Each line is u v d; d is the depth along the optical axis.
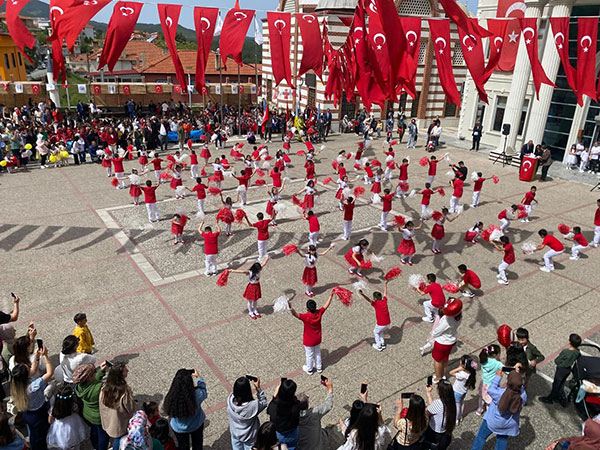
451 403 5.79
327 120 31.23
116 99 36.53
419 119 35.94
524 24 13.77
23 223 15.56
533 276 12.86
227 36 12.42
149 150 26.47
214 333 9.81
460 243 14.98
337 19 29.44
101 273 12.34
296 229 15.75
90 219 16.06
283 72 12.59
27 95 33.91
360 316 10.62
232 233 15.27
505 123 24.48
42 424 6.18
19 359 6.73
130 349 9.20
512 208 15.28
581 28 13.69
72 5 9.83
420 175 22.91
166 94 38.19
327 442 6.23
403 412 6.01
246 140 30.20
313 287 11.89
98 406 6.03
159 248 13.95
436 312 10.34
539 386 8.50
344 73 10.93
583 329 10.38
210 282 12.01
